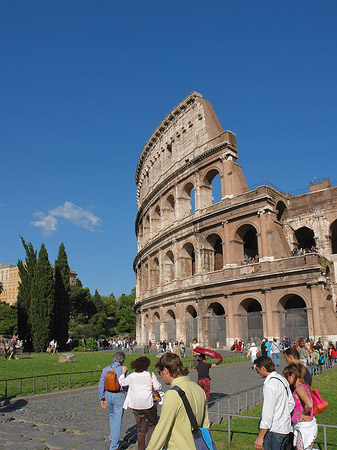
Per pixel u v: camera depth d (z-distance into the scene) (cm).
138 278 9756
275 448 904
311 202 6284
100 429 1652
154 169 8612
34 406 2161
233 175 6244
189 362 3878
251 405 2017
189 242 6806
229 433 1403
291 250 6259
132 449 1391
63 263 9319
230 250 6019
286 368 1050
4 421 1797
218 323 5941
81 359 4897
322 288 5012
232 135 6431
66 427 1683
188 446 721
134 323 16888
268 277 5434
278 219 6481
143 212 9125
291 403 988
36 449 1351
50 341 6994
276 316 5316
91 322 15388
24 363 4384
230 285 5875
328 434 1545
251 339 5197
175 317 6931
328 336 4825
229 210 6075
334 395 2286
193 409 751
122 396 1345
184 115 7506
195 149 6950
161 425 722
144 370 1287
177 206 7212
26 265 7706
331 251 5994
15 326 14025
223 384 2791
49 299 7094
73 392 2559
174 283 6975
